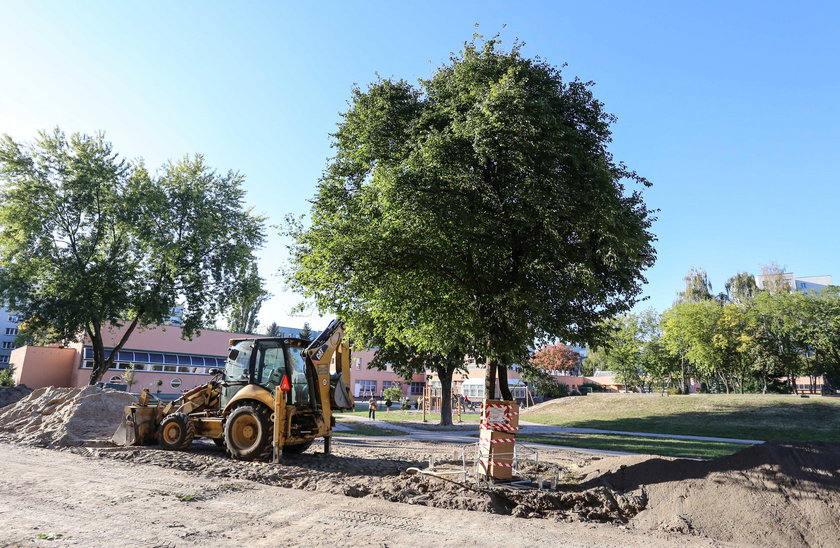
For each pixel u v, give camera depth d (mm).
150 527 6051
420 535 6195
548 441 20562
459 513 7363
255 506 7316
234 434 11516
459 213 9211
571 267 9945
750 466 8188
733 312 45812
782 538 6746
